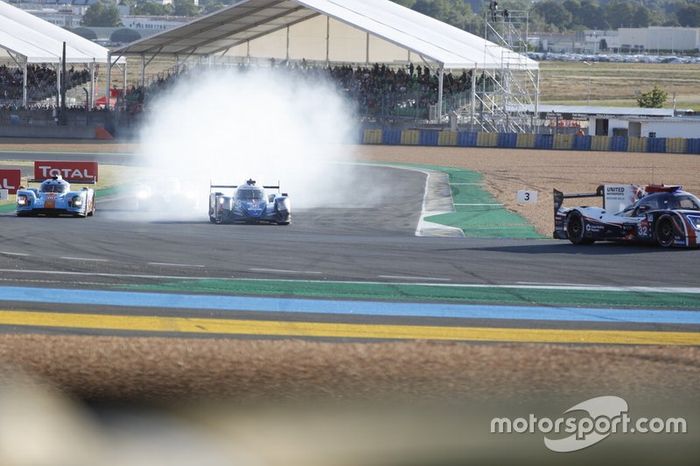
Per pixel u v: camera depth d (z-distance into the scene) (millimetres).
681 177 175500
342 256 73938
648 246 82062
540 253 77000
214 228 96250
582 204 130000
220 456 29281
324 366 39438
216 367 39000
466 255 75438
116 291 58062
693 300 57594
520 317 52531
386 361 40312
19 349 41344
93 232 88812
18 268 65750
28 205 107438
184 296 56844
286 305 54844
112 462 28438
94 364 39031
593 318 52438
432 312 53562
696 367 40125
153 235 87000
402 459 29938
